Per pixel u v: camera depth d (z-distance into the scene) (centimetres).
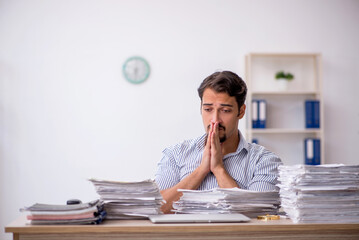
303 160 502
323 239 165
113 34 486
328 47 508
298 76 505
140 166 485
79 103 482
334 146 508
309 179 167
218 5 496
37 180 476
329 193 168
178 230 157
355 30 511
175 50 491
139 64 485
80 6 484
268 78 502
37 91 478
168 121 488
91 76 483
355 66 511
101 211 168
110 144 483
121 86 485
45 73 480
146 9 489
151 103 487
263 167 215
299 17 505
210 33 495
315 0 507
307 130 481
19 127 476
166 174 224
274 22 502
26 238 154
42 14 480
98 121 482
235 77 207
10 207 473
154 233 157
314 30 507
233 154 217
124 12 488
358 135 510
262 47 500
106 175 482
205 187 213
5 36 476
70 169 479
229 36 496
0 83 475
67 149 479
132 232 157
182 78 491
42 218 156
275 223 164
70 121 480
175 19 492
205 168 208
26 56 478
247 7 499
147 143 486
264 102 479
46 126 478
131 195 172
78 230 154
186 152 224
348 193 170
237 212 183
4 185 473
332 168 168
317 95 503
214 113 206
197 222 162
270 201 186
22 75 477
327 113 507
